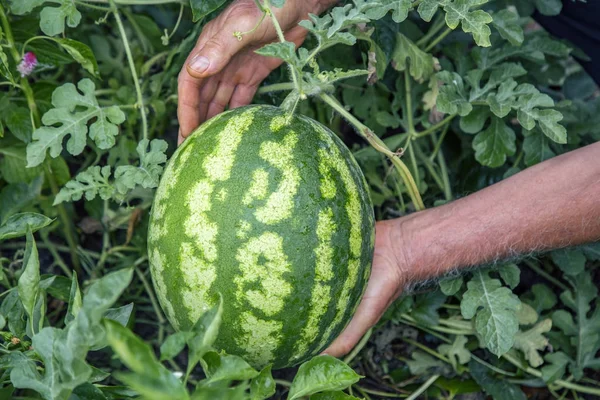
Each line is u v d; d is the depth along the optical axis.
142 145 1.02
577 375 1.17
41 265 1.30
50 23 1.01
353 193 0.92
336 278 0.90
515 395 1.17
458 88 1.11
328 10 1.12
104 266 1.30
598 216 1.02
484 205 1.05
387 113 1.21
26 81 1.09
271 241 0.87
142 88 1.26
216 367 0.79
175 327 0.93
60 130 0.99
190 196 0.89
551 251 1.15
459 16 0.98
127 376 0.70
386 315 1.17
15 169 1.17
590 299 1.19
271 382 0.81
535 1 1.18
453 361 1.19
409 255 1.06
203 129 0.93
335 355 1.04
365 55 1.15
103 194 1.00
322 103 1.25
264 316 0.88
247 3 1.00
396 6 0.98
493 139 1.13
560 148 1.23
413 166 1.21
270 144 0.90
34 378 0.79
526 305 1.16
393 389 1.21
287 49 0.88
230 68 1.04
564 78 1.40
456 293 1.20
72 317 0.85
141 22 1.25
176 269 0.89
